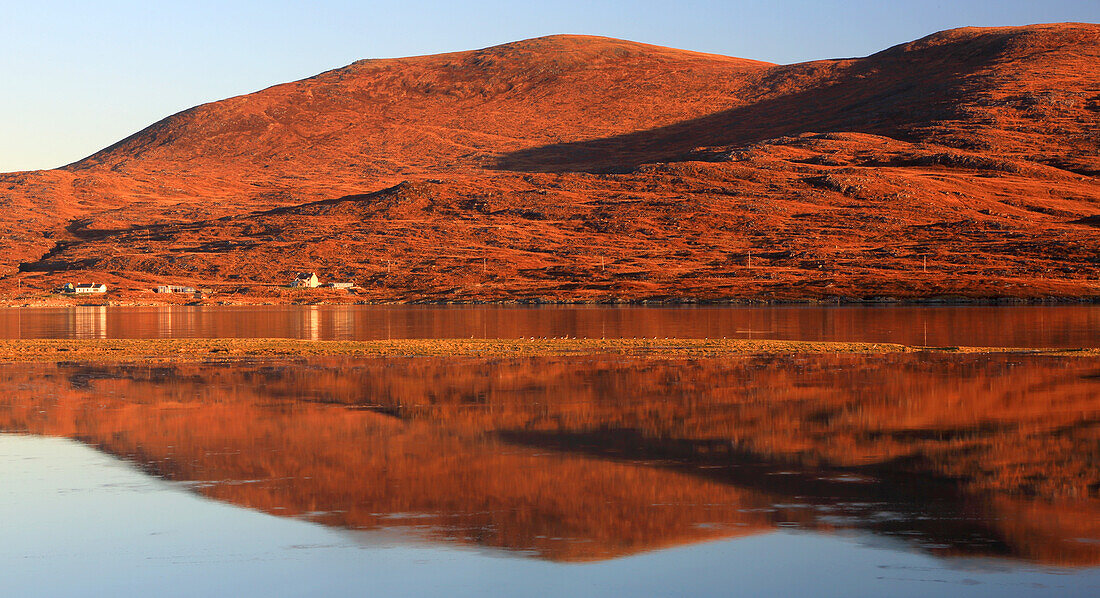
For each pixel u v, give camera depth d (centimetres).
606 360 8550
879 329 14212
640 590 2259
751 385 6475
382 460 3825
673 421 4847
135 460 3838
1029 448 4019
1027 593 2205
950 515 2894
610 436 4397
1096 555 2483
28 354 9300
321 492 3259
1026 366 7725
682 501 3103
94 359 8825
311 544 2647
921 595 2203
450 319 19388
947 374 7125
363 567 2442
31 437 4403
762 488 3288
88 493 3247
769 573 2370
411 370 7669
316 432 4538
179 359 8812
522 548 2597
